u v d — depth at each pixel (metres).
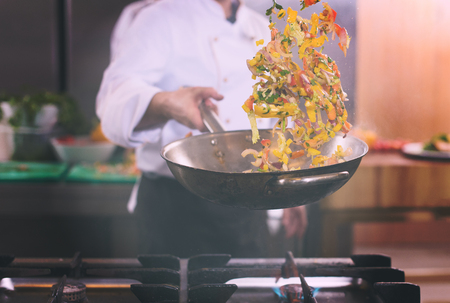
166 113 1.02
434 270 1.86
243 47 1.23
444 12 1.91
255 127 0.64
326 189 0.58
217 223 1.27
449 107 1.99
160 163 1.25
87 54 1.81
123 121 1.11
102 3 1.77
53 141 1.66
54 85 1.84
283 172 0.54
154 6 1.25
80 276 0.71
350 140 0.69
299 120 0.66
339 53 0.87
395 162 1.54
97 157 1.66
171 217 1.29
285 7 0.96
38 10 1.77
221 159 0.76
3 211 1.44
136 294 0.63
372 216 1.51
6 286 0.68
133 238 1.48
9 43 1.79
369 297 0.67
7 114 1.62
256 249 1.29
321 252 1.50
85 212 1.45
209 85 1.24
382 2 1.90
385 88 1.97
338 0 0.91
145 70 1.21
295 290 0.66
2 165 1.60
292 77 0.63
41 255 1.49
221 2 1.21
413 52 1.94
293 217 1.30
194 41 1.22
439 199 1.51
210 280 0.69
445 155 1.57
